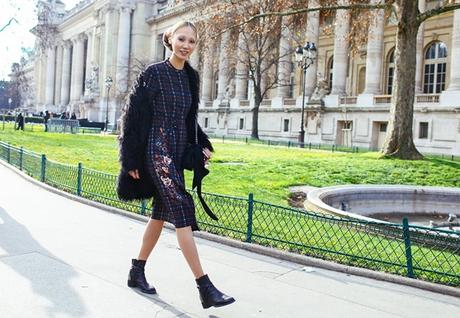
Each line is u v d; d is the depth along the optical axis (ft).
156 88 16.57
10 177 53.93
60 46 416.67
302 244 25.16
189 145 17.40
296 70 198.80
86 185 41.86
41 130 184.44
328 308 17.28
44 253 22.34
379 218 46.55
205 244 26.35
